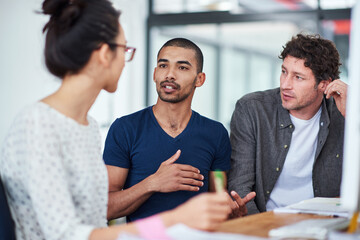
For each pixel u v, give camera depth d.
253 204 1.92
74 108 1.13
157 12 4.82
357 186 0.90
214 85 4.62
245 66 4.51
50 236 1.02
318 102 1.96
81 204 1.15
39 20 3.92
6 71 3.60
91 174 1.16
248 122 2.04
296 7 4.27
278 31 4.38
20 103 3.73
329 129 2.01
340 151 2.01
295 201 2.00
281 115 2.02
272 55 4.40
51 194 1.02
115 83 1.19
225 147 1.94
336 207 1.41
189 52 1.79
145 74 4.89
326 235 1.03
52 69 1.12
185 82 1.77
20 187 1.09
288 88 1.89
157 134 1.82
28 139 1.04
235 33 4.54
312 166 2.00
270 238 1.02
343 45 4.07
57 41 1.09
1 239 1.02
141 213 1.77
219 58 4.61
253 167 2.00
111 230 0.99
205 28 4.64
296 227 1.10
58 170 1.04
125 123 1.83
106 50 1.12
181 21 4.70
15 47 3.68
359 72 0.89
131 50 1.31
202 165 1.85
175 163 1.81
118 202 1.69
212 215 0.92
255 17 4.45
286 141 1.99
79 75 1.11
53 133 1.07
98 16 1.11
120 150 1.80
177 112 1.82
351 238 0.91
